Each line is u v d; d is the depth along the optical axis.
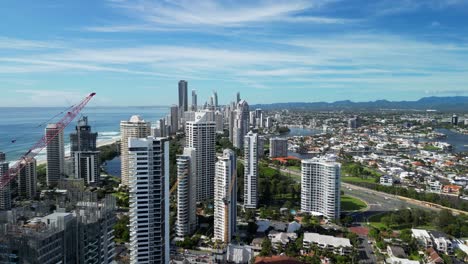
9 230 176.75
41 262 171.88
